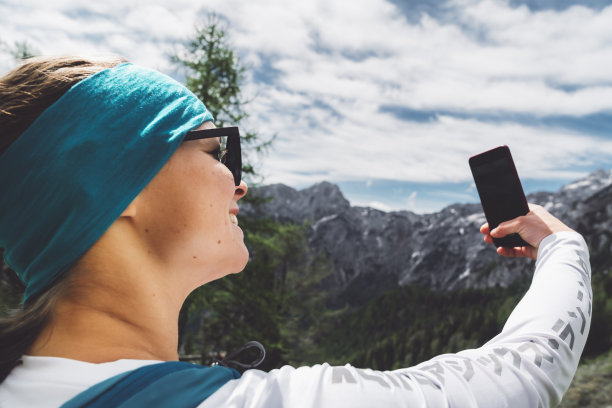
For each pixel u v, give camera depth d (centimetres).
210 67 1442
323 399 37
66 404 37
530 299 53
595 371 3012
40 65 47
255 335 1519
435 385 40
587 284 55
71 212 42
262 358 51
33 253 44
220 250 50
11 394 39
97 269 45
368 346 10675
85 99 45
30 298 46
